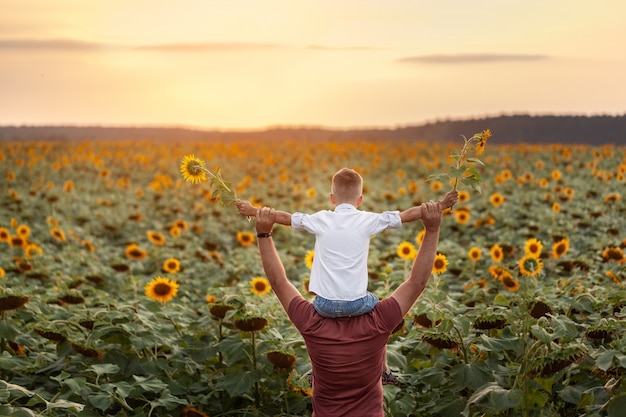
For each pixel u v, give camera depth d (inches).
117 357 223.3
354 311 166.2
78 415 195.3
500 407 175.2
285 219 175.9
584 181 782.5
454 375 200.2
